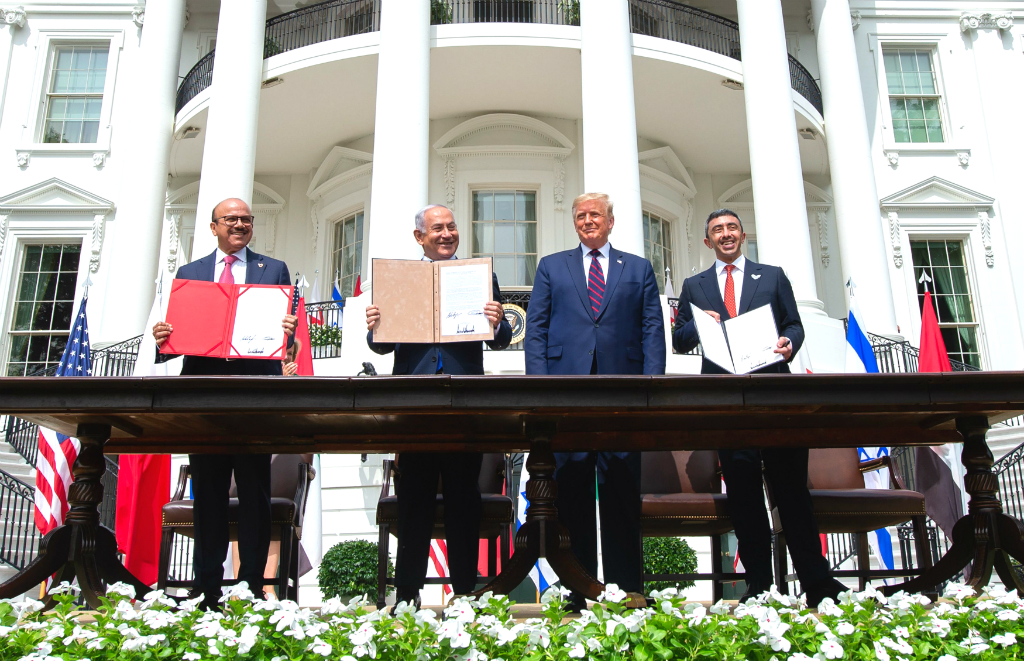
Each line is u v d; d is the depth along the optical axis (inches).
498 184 577.3
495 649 99.0
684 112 570.9
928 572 141.2
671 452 186.7
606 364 156.2
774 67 500.7
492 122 577.0
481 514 168.1
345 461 410.6
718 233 171.0
